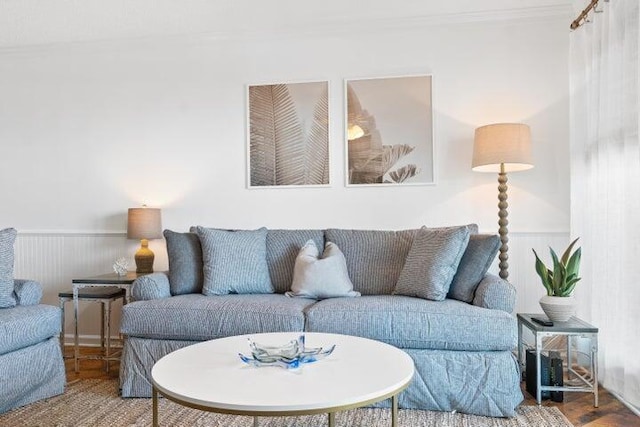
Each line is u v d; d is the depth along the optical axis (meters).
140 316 2.58
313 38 3.64
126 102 3.85
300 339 1.87
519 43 3.42
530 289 3.39
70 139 3.91
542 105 3.40
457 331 2.35
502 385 2.30
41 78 3.95
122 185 3.85
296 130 3.66
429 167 3.51
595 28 2.83
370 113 3.58
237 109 3.72
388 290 3.02
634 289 2.38
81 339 3.87
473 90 3.47
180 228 3.77
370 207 3.58
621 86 2.52
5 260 2.63
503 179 3.17
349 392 1.46
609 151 2.63
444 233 2.78
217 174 3.74
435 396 2.36
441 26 3.49
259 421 2.30
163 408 2.45
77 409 2.43
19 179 3.97
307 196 3.65
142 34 3.71
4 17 3.42
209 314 2.54
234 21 3.51
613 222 2.59
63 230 3.90
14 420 2.29
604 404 2.47
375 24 3.52
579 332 2.45
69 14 3.38
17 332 2.39
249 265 3.04
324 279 2.88
